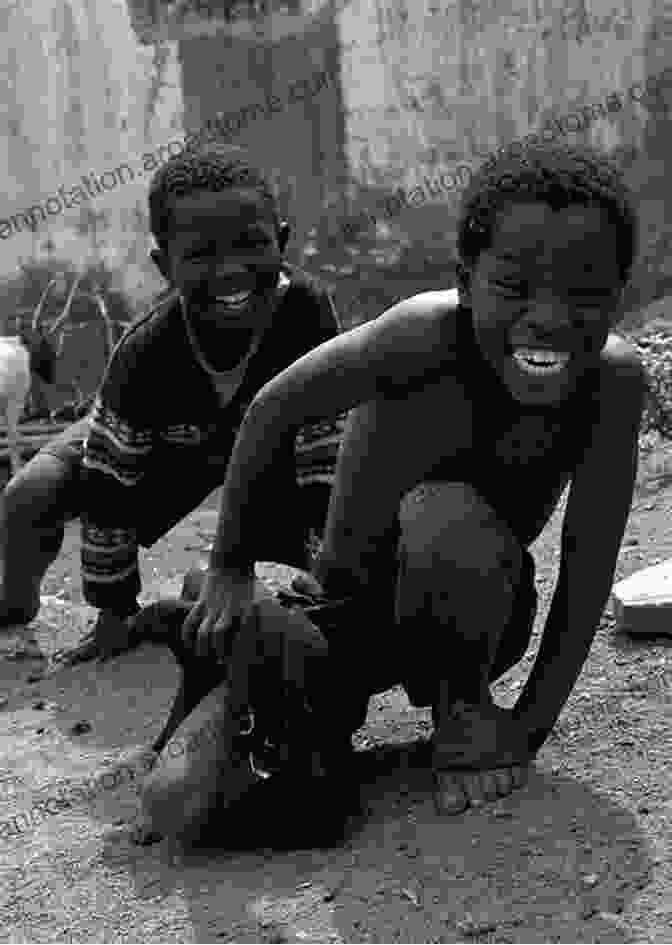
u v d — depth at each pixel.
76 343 4.20
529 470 1.62
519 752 1.63
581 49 4.25
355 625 1.66
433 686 1.66
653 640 1.99
